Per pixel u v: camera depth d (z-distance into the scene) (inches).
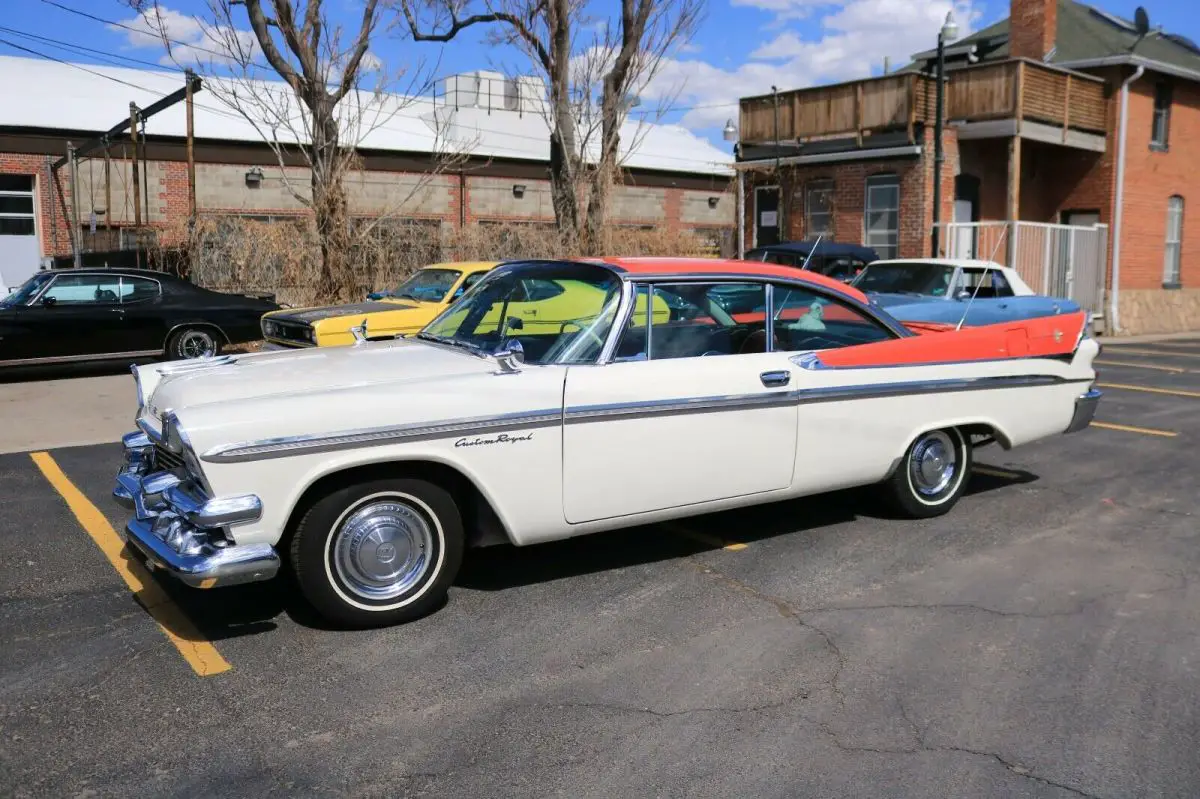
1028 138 768.3
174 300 524.1
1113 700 147.0
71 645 163.9
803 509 250.2
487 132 1208.2
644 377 188.1
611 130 686.5
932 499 241.1
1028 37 892.0
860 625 174.9
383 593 170.2
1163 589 194.1
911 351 224.8
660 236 805.9
